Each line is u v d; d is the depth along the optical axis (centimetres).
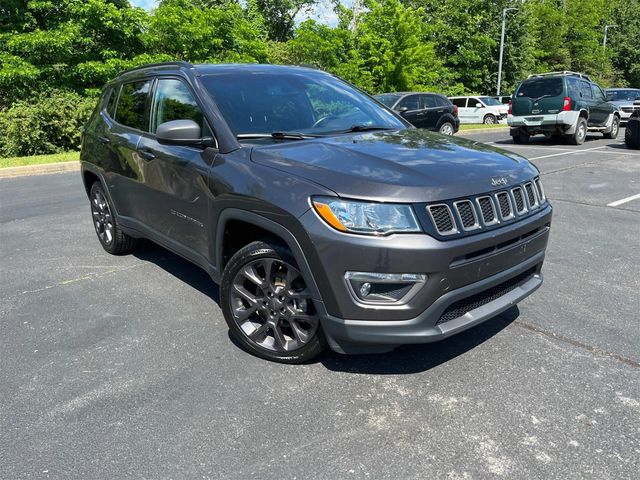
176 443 247
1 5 1705
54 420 266
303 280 296
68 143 1434
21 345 346
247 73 400
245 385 295
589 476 222
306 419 263
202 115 356
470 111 2717
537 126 1503
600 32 4769
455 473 225
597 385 290
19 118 1355
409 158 299
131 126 453
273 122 362
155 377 305
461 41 3453
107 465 233
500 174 299
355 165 284
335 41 2327
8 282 464
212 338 352
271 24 3741
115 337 355
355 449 241
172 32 1894
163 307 403
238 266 318
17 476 227
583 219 661
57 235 623
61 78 1706
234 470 229
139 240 527
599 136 1862
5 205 809
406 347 335
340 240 260
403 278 256
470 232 270
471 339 345
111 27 1720
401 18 2398
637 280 450
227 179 316
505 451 238
